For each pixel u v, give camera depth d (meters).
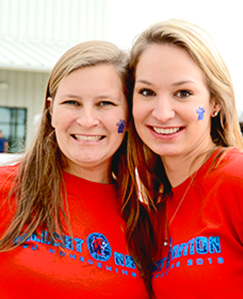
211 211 1.52
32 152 1.77
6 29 8.56
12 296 1.49
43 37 8.71
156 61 1.54
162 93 1.55
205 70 1.54
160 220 1.83
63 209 1.67
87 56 1.66
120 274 1.63
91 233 1.66
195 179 1.62
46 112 1.81
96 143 1.70
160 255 1.75
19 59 7.09
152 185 1.92
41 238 1.57
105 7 8.89
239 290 1.44
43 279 1.50
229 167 1.51
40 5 8.69
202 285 1.45
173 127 1.57
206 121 1.61
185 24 1.56
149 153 1.89
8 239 1.55
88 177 1.80
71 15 8.80
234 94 1.68
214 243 1.48
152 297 1.71
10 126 7.75
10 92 7.70
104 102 1.69
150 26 1.62
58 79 1.69
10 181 1.70
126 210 1.82
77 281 1.53
